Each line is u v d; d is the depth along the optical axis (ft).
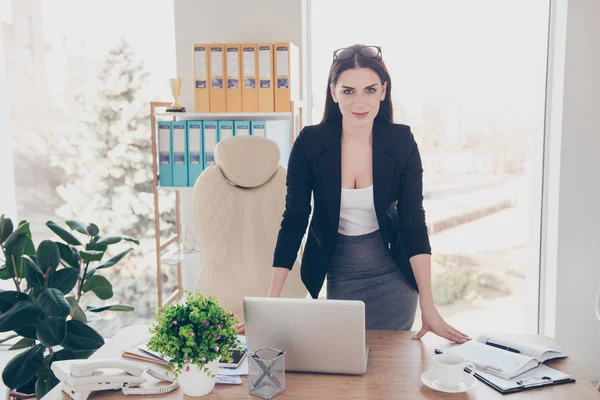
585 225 11.21
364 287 7.37
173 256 11.57
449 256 12.30
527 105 11.60
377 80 6.99
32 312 8.41
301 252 11.18
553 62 11.32
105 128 12.96
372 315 7.41
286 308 5.45
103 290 9.75
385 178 7.11
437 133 11.96
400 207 7.27
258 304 5.50
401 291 7.38
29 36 12.69
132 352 6.05
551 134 11.49
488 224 12.08
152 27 12.55
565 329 11.50
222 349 5.25
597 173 11.05
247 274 9.68
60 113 12.95
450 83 11.76
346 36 12.01
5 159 12.72
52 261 8.87
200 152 11.21
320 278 7.43
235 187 9.84
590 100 10.91
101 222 13.24
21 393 9.20
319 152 7.26
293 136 10.93
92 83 12.83
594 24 10.70
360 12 11.91
